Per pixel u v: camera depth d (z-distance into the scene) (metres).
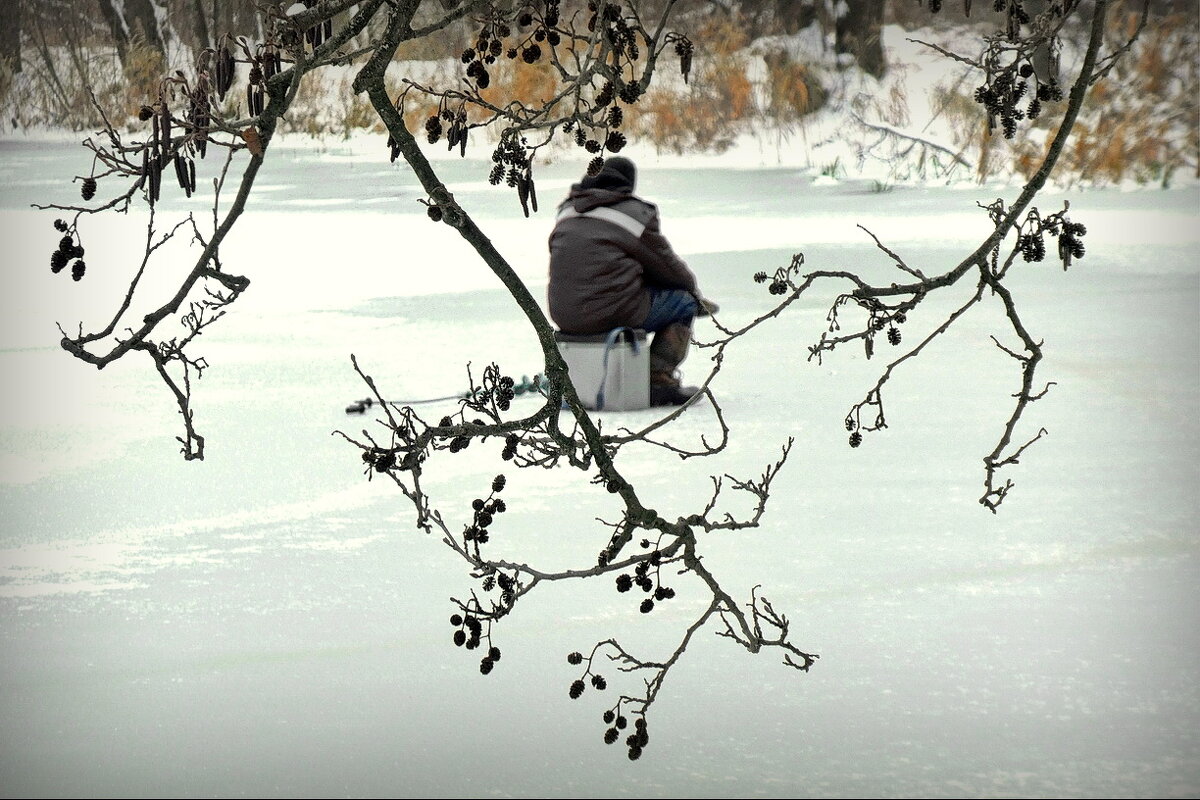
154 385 14.72
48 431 12.68
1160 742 6.05
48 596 8.27
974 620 7.55
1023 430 12.02
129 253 25.11
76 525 9.73
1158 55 36.09
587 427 4.56
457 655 7.26
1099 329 16.81
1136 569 8.36
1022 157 34.31
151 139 4.01
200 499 10.34
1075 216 28.12
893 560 8.61
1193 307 18.19
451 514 9.83
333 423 12.77
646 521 4.75
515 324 17.84
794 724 6.33
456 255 24.31
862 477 10.57
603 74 3.94
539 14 4.01
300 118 50.09
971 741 6.11
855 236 25.92
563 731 6.34
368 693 6.80
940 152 38.69
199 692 6.84
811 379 14.38
